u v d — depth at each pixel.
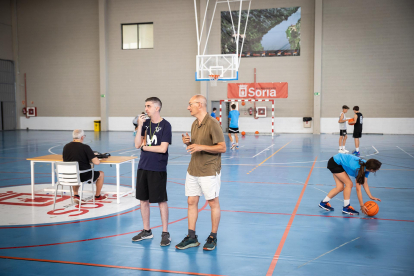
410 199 5.91
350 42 21.08
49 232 4.38
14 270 3.28
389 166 9.23
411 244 3.90
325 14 21.30
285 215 5.07
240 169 9.07
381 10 20.53
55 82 25.47
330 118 21.72
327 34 21.36
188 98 23.45
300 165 9.63
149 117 4.14
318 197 6.12
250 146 14.86
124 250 3.80
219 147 3.69
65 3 24.78
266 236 4.21
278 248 3.82
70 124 25.44
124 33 24.20
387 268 3.30
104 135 20.83
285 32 21.97
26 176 8.27
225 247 3.87
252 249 3.81
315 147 14.20
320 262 3.45
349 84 21.28
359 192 4.97
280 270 3.28
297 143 15.97
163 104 23.83
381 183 7.20
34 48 25.61
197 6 22.91
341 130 12.36
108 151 12.90
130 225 4.66
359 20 20.86
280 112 22.33
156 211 5.32
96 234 4.31
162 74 23.73
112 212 5.27
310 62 21.75
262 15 22.16
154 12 23.53
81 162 5.50
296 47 21.89
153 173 3.93
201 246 3.93
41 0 25.14
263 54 22.34
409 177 7.78
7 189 6.86
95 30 24.48
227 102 23.94
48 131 24.77
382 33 20.62
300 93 22.03
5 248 3.85
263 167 9.36
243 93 22.33
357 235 4.20
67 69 25.19
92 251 3.77
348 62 21.20
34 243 4.00
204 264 3.43
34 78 25.81
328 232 4.32
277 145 15.17
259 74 22.48
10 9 25.59
